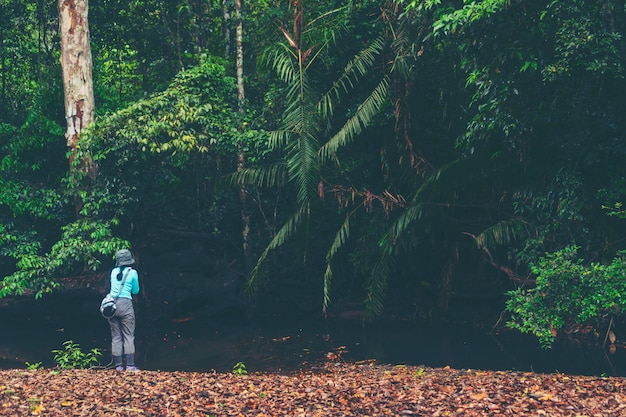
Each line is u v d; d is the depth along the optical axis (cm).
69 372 1027
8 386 875
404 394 834
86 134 1733
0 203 1847
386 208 1738
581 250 1488
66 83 1827
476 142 1499
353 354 1484
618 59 1266
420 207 1644
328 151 1672
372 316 1797
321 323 1914
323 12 1900
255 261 2081
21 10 2223
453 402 786
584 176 1456
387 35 1759
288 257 2112
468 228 1900
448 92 1777
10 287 1673
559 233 1467
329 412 754
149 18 2286
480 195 1828
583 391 829
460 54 1641
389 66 1775
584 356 1426
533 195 1512
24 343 1620
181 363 1402
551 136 1464
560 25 1262
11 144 1867
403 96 1728
